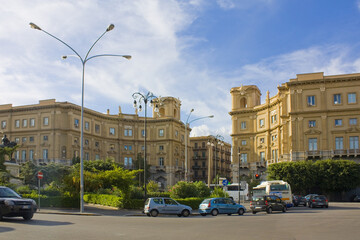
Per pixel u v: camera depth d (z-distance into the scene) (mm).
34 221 20656
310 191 67438
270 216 30500
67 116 85688
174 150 102125
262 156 86688
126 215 30547
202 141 135500
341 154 66875
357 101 67562
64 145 84688
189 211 31984
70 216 26203
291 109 71000
